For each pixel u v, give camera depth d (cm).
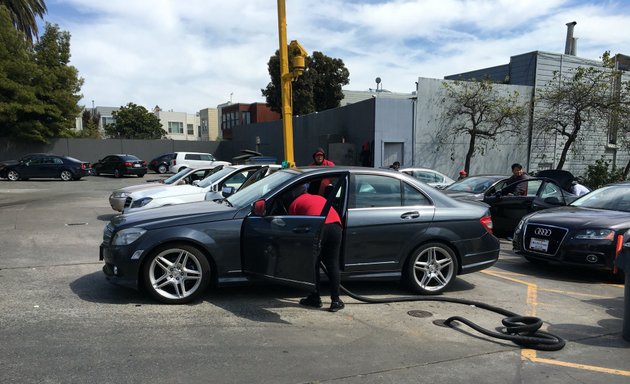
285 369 374
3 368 358
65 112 3306
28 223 1143
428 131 1962
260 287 605
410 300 569
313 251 488
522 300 596
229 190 729
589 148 2264
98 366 367
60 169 2669
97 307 509
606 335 478
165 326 459
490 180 1243
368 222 562
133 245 511
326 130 2395
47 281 614
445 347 432
